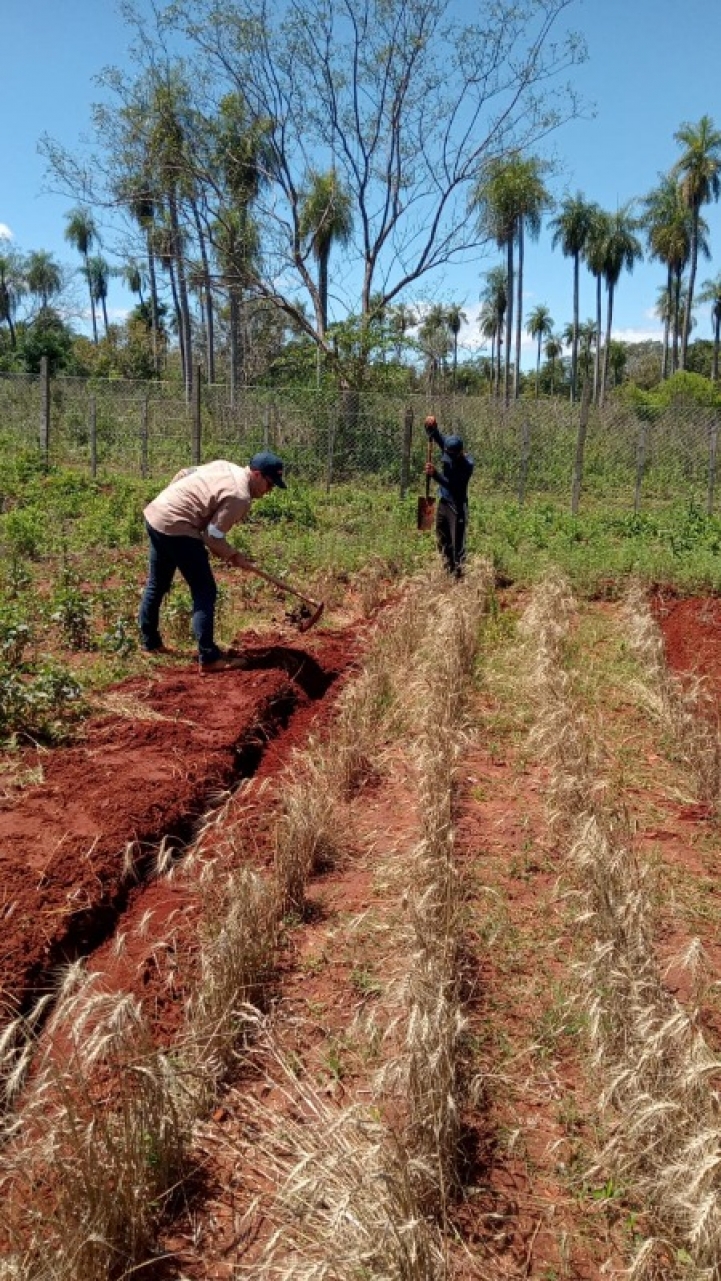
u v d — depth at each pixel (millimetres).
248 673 7449
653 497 21781
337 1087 3473
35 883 4293
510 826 5586
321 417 20422
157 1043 3578
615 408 23531
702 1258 2656
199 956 3900
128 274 62625
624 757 6617
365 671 7398
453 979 3975
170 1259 2822
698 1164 2748
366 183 24875
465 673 7895
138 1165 2861
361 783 5988
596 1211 3035
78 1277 2584
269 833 5223
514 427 23016
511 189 26688
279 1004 3918
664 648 9164
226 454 19969
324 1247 2680
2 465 16922
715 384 42031
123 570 10469
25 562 11062
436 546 12977
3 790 5188
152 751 5836
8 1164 2705
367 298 25688
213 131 24562
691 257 48625
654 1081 3178
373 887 4809
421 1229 2621
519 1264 2869
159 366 54875
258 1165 3135
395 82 23547
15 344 45344
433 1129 3004
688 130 47344
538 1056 3691
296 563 12086
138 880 4645
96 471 18781
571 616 10492
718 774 6055
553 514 16625
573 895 4578
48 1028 3080
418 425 20797
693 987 3846
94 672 7109
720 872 5156
